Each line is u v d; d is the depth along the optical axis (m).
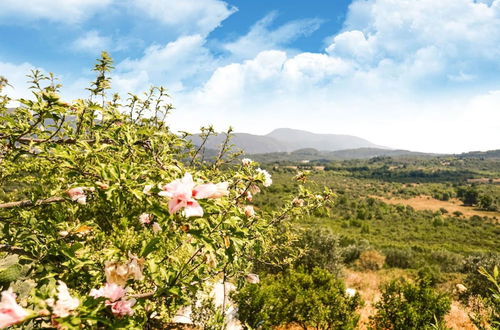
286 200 3.33
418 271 17.12
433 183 160.50
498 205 100.62
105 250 1.36
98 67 2.85
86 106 1.76
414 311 6.54
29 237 1.83
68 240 2.00
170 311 3.47
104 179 1.37
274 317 6.66
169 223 1.37
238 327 6.36
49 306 1.04
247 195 2.36
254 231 2.49
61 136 1.78
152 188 1.29
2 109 2.44
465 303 11.37
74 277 1.73
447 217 86.69
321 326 6.99
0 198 3.47
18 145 1.69
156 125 2.99
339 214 84.12
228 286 7.85
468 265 16.95
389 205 100.75
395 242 52.03
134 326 1.25
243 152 3.64
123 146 1.85
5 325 0.96
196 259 2.20
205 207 1.34
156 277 1.65
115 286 1.30
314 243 13.79
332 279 7.73
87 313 1.09
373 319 7.27
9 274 1.63
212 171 3.18
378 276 17.03
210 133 3.47
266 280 7.82
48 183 3.44
